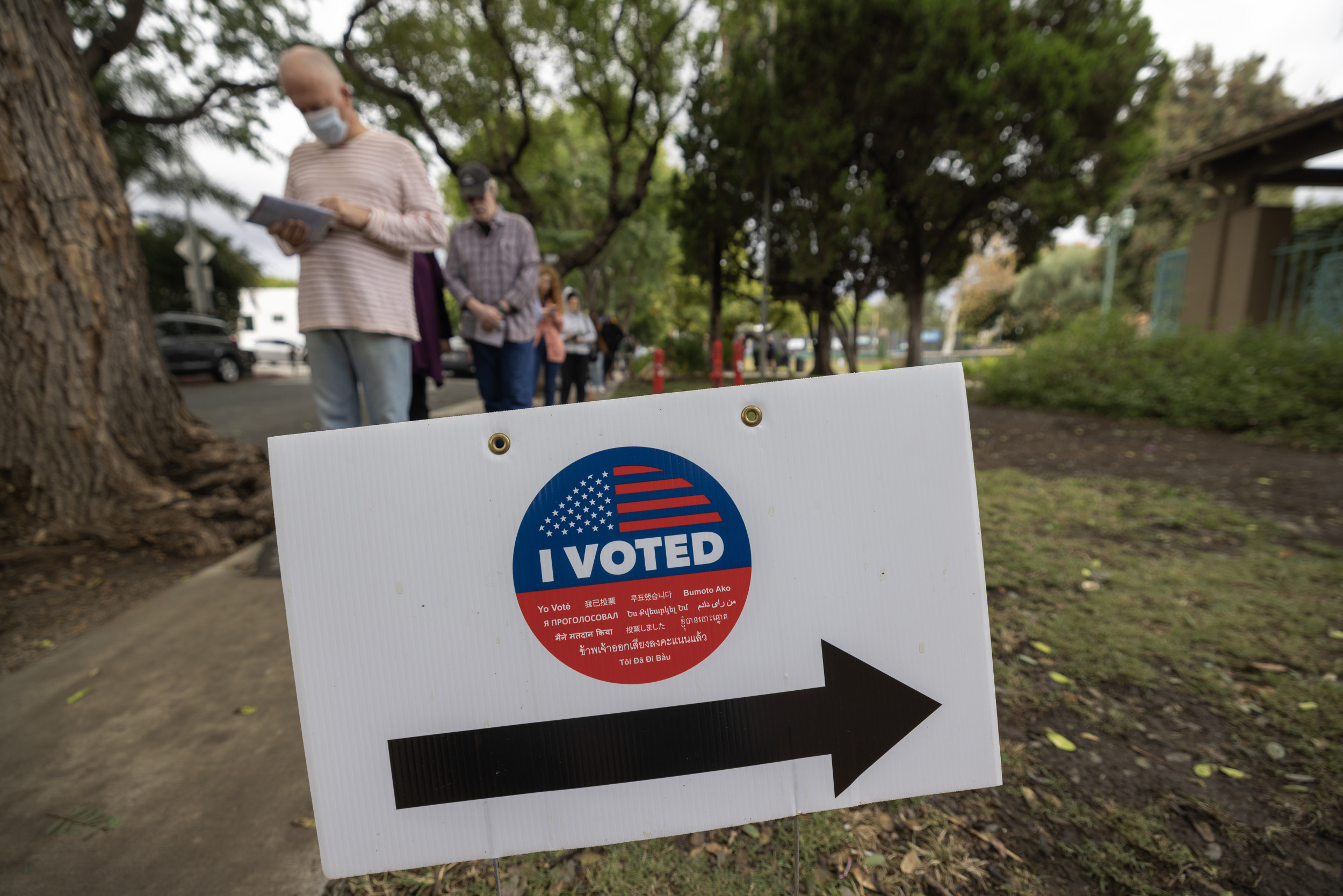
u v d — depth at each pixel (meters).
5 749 1.75
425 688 0.79
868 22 11.31
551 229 20.12
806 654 0.82
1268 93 23.42
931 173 11.92
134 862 1.36
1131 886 1.24
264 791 1.56
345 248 2.31
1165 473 4.70
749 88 13.21
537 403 10.60
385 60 11.48
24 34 3.13
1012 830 1.39
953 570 0.83
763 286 14.34
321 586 0.76
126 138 10.29
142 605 2.72
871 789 0.84
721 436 0.80
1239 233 9.48
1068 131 10.51
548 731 0.81
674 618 0.81
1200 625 2.25
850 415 0.81
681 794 0.83
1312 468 4.63
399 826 0.80
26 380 3.23
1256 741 1.65
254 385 16.64
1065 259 37.34
